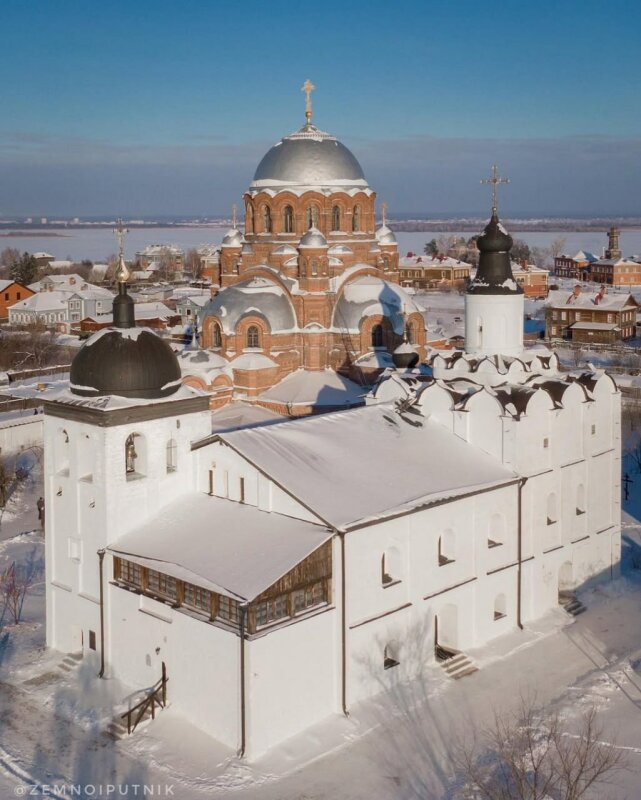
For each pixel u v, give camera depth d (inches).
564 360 5280.5
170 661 1681.8
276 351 3004.4
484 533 1942.7
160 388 1839.3
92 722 1646.2
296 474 1765.5
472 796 1414.9
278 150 3203.7
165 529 1796.3
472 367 2297.0
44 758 1544.0
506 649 1921.8
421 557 1807.3
